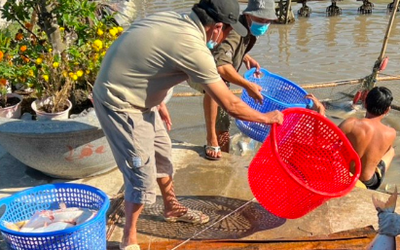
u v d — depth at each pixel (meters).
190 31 2.87
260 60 11.51
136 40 2.92
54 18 4.62
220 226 3.84
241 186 4.39
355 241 3.55
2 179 4.47
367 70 10.60
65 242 2.86
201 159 4.83
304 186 3.34
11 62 4.46
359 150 4.77
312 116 3.76
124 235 3.42
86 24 4.79
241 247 3.53
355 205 4.05
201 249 3.53
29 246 2.82
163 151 3.56
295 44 12.79
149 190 3.23
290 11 15.10
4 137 4.02
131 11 13.05
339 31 14.00
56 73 4.37
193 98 8.82
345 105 8.52
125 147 3.13
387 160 5.21
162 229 3.79
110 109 3.08
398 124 7.64
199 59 2.87
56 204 3.37
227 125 5.31
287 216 3.69
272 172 3.53
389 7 16.23
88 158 4.17
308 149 3.94
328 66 10.98
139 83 3.01
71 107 4.38
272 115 3.32
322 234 3.70
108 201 3.10
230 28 3.07
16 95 4.61
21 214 3.27
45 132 3.86
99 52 4.50
